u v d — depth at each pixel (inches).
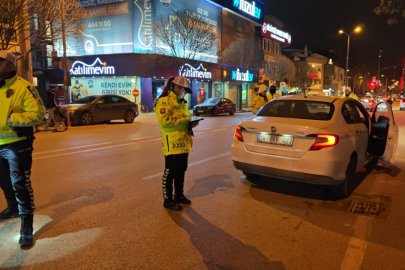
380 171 268.5
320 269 118.8
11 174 136.1
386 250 133.6
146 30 978.1
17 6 478.6
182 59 1029.8
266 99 343.3
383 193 209.3
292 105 216.1
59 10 554.9
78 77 1056.2
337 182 181.9
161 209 175.6
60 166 271.0
